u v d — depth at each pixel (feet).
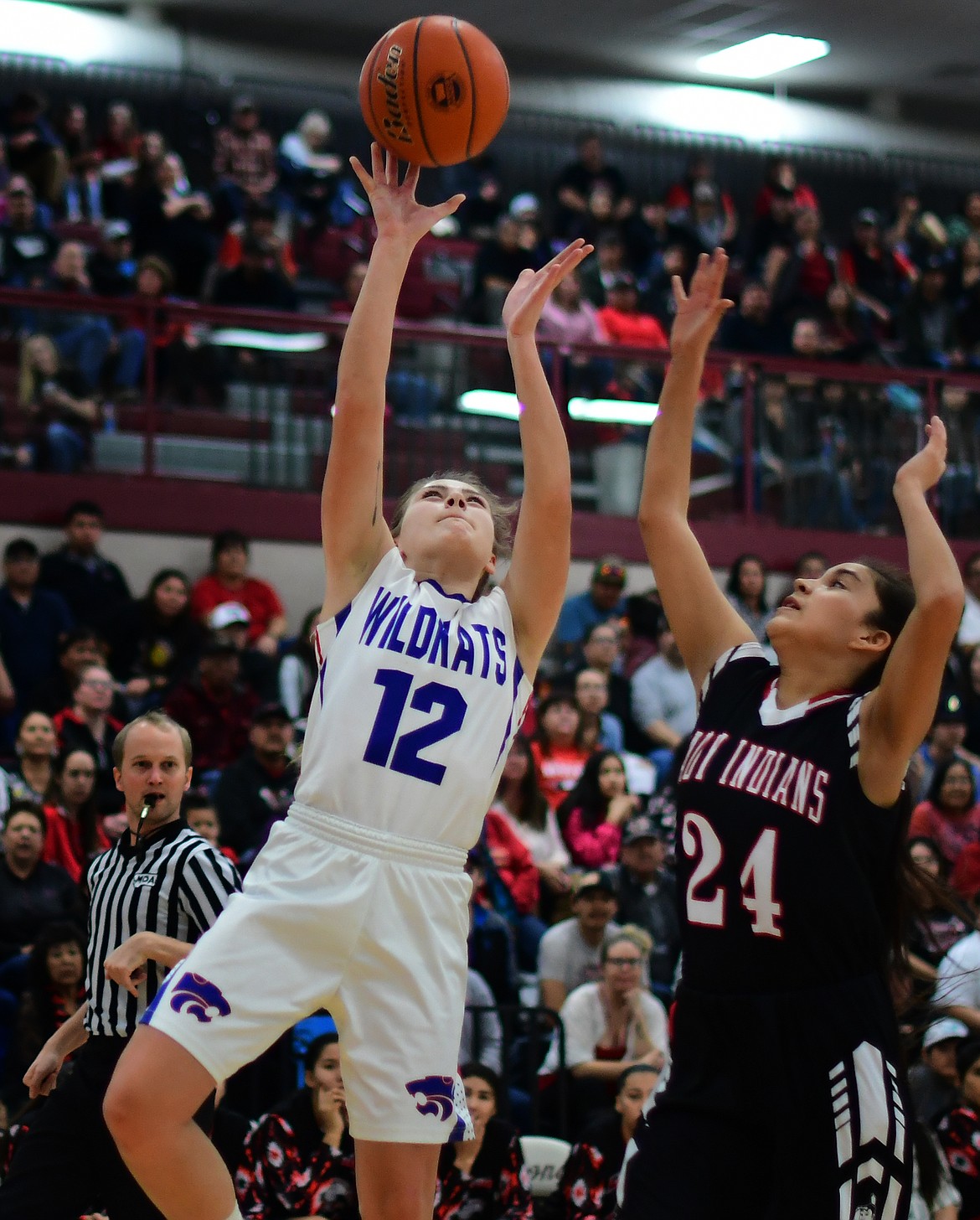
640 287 73.26
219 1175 14.16
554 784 42.93
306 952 14.48
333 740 14.94
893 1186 14.08
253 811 37.40
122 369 51.62
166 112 80.12
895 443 59.00
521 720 16.03
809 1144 14.20
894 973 15.58
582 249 16.75
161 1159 13.92
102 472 51.37
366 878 14.62
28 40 80.18
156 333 52.11
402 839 14.83
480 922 35.09
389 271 16.26
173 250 61.72
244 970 14.24
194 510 52.03
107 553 51.01
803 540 57.57
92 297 51.29
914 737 14.46
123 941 19.83
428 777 14.94
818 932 14.51
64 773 36.27
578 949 34.91
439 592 15.67
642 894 37.27
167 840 20.47
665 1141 14.62
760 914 14.62
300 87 83.82
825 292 69.31
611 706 47.47
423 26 17.39
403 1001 14.66
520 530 16.44
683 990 15.10
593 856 39.88
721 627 16.79
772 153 92.32
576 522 55.26
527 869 38.32
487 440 54.34
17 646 45.39
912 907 15.65
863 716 14.88
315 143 75.82
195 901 19.84
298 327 53.52
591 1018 33.30
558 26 85.66
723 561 56.54
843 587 15.81
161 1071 13.87
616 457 56.03
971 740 48.34
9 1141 25.50
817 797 14.69
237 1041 14.12
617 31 86.22
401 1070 14.58
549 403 16.60
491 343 54.60
